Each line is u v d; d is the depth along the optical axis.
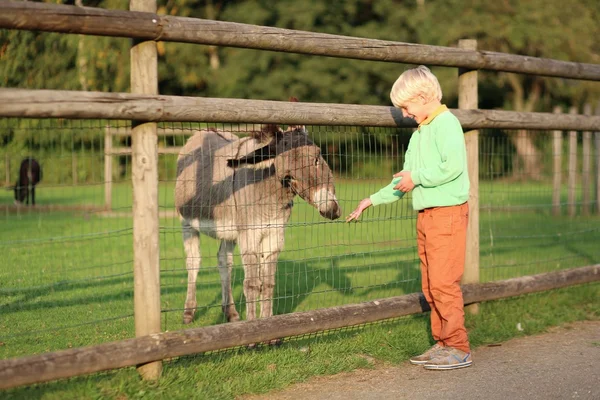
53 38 19.59
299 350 4.77
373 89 26.45
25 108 3.42
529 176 11.75
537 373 4.36
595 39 27.66
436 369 4.45
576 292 6.48
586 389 4.03
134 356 3.85
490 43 26.12
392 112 4.98
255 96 25.83
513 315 5.70
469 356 4.55
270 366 4.50
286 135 4.83
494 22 25.61
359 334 5.09
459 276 4.49
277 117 4.34
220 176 5.52
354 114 4.75
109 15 3.69
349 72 25.48
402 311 5.05
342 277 7.49
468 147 5.55
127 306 6.32
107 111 3.68
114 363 3.78
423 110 4.41
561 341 5.17
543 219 11.96
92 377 4.02
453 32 25.36
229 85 26.16
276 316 4.46
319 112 4.56
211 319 5.91
